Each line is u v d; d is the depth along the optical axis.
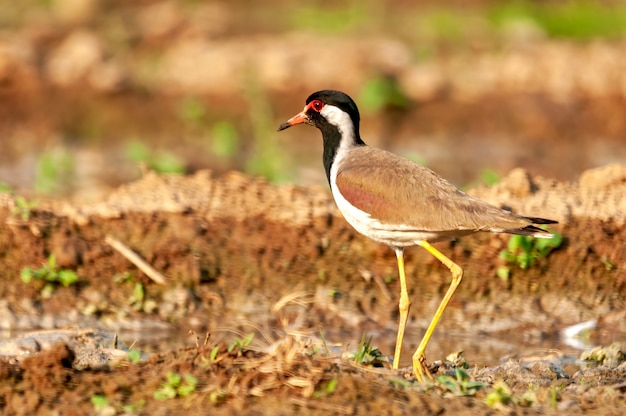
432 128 25.25
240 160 23.52
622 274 14.58
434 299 14.52
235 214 15.28
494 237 14.69
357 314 14.25
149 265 14.74
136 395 9.80
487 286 14.58
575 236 14.74
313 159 23.28
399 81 25.95
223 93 25.97
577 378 11.26
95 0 31.00
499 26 29.72
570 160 23.62
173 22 29.42
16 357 11.45
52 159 22.42
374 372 10.26
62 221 15.15
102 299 14.48
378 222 11.47
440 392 10.06
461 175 21.86
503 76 26.42
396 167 11.66
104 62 26.86
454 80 26.20
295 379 9.74
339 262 14.87
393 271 14.74
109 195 16.30
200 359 10.16
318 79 26.02
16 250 14.77
